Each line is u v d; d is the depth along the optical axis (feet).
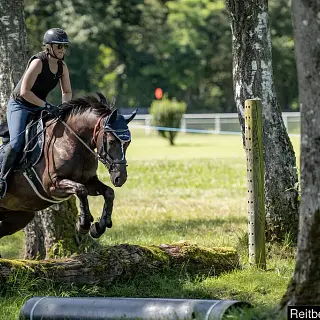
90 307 30.73
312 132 26.43
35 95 40.11
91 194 40.29
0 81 48.49
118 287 39.14
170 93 308.60
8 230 43.60
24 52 48.80
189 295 38.19
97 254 39.63
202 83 299.79
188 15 287.48
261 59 47.85
